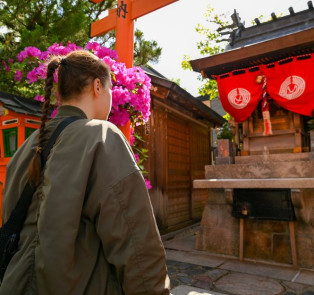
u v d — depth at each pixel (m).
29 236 0.85
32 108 3.70
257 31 6.54
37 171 0.89
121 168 0.83
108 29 3.90
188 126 8.14
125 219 0.79
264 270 3.88
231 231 4.68
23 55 3.38
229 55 5.33
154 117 6.41
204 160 9.21
